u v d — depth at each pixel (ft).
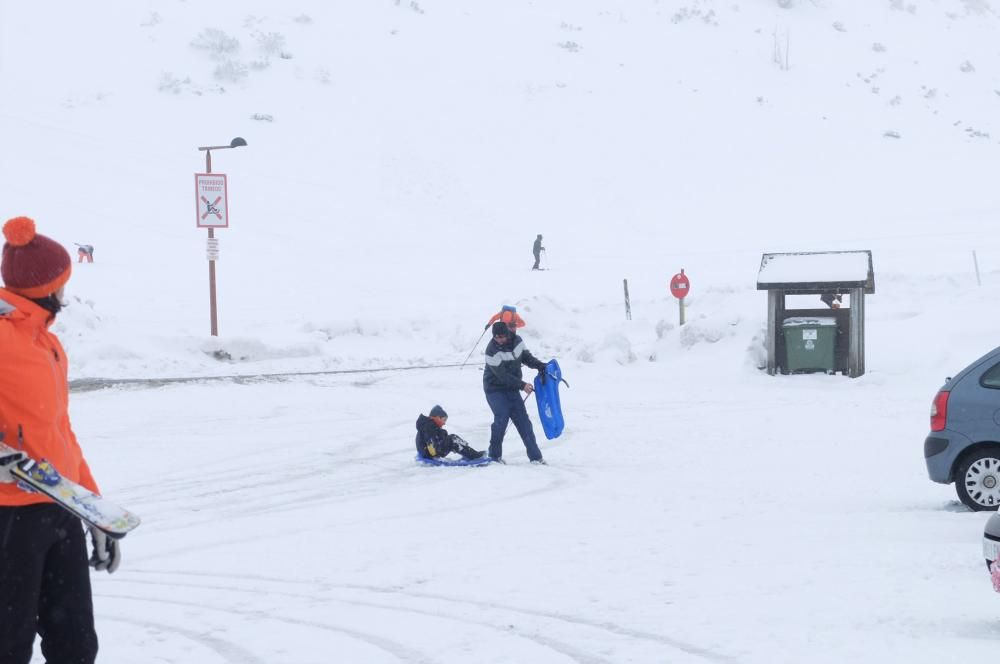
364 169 436.35
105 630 41.75
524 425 88.22
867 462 85.81
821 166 473.67
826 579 47.32
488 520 63.72
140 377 157.48
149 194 382.83
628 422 114.11
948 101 615.16
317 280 289.94
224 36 568.82
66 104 488.44
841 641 38.04
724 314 170.09
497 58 593.01
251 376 158.30
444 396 140.26
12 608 27.40
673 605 43.70
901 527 59.26
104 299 253.65
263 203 385.70
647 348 177.99
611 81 572.10
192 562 53.78
